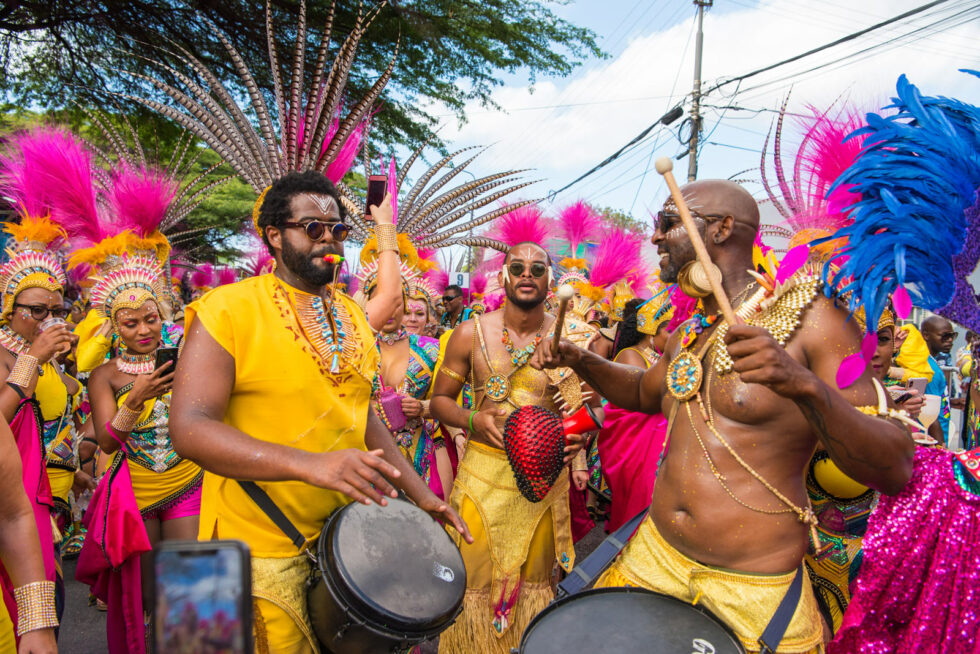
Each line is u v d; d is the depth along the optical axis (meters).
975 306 1.98
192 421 2.12
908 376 4.30
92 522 3.43
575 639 2.04
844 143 2.52
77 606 4.61
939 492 2.02
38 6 9.82
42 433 3.22
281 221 2.42
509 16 11.33
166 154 10.62
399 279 3.23
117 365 3.70
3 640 2.04
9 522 2.08
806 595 2.17
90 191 4.12
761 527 2.14
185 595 0.67
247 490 2.35
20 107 10.50
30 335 3.93
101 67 10.64
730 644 2.01
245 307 2.33
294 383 2.35
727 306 1.88
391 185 3.33
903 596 2.08
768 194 3.12
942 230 1.90
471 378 3.93
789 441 2.13
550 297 5.05
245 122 3.76
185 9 10.16
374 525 2.36
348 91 10.58
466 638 3.63
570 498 4.22
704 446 2.21
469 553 3.69
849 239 2.14
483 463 3.76
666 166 1.94
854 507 3.00
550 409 3.82
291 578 2.36
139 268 3.86
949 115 2.01
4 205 5.21
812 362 2.11
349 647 2.23
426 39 10.87
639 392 2.78
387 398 4.04
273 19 10.18
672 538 2.28
